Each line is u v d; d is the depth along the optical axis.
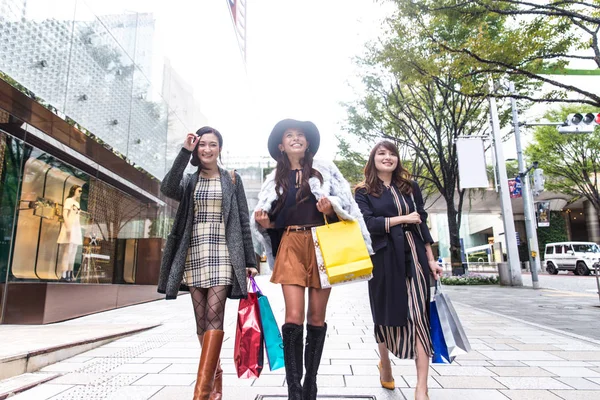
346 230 1.92
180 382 2.59
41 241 6.15
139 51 8.45
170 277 2.02
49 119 5.77
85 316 6.30
